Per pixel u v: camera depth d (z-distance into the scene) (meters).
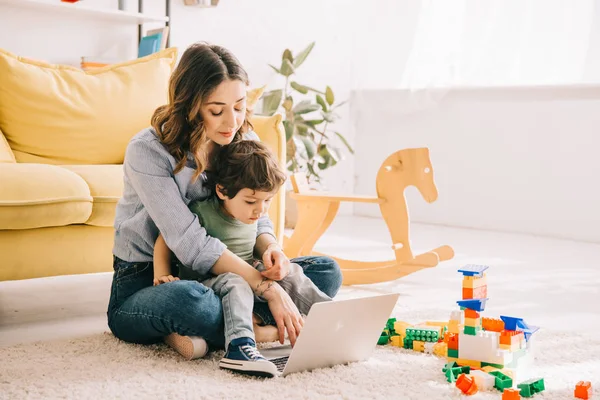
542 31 3.55
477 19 3.73
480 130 3.79
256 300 1.44
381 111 4.17
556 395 1.21
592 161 3.43
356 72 4.27
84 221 1.78
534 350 1.48
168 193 1.39
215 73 1.33
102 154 2.18
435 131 3.96
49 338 1.58
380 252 2.92
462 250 3.06
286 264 1.42
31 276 1.74
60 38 3.02
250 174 1.38
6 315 1.82
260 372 1.24
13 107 2.10
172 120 1.38
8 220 1.64
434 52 3.90
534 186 3.63
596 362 1.42
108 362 1.34
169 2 3.30
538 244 3.30
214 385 1.21
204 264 1.38
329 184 4.22
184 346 1.36
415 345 1.47
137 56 3.24
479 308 1.30
